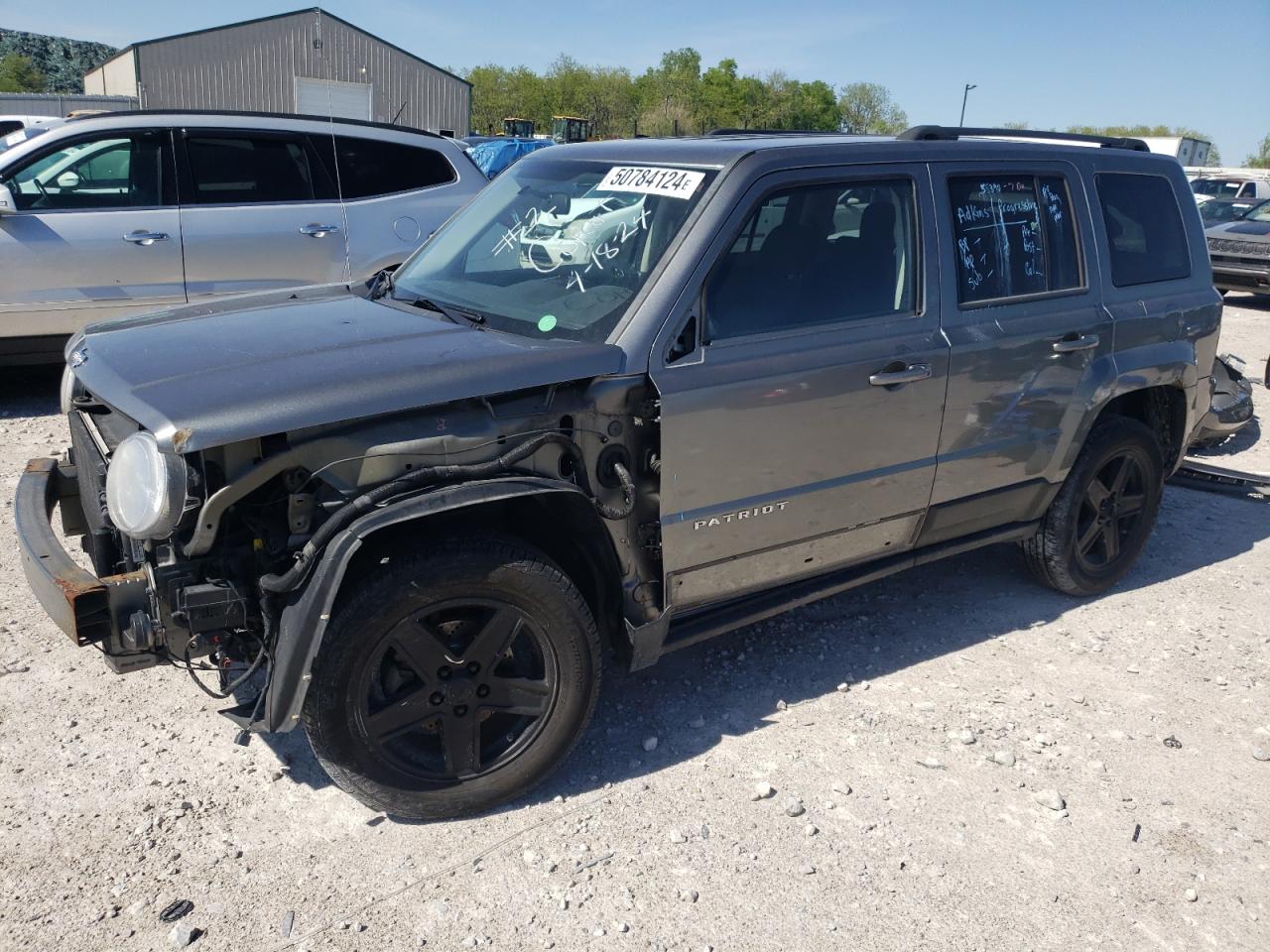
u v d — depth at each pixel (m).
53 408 7.55
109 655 2.84
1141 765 3.61
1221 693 4.11
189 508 2.67
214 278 7.62
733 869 3.01
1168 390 4.93
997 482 4.25
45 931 2.65
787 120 91.00
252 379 2.83
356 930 2.71
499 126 84.75
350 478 2.80
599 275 3.46
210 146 7.61
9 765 3.30
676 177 3.55
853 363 3.59
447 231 4.27
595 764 3.48
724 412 3.32
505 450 2.99
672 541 3.34
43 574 2.84
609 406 3.17
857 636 4.46
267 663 2.95
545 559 3.05
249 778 3.31
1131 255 4.63
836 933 2.79
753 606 3.76
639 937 2.74
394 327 3.35
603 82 85.75
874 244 3.75
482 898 2.84
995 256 4.09
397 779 3.02
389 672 3.01
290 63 37.22
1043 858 3.12
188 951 2.62
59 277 7.16
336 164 7.64
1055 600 4.91
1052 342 4.20
